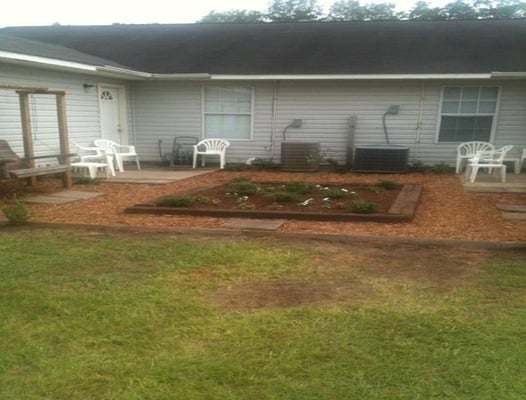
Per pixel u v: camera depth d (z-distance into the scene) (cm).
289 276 387
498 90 1122
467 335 278
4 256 434
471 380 231
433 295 343
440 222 579
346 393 221
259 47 1357
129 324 292
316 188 787
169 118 1308
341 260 431
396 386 227
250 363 247
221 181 943
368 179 1001
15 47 826
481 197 763
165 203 645
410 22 1463
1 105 875
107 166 999
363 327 290
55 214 631
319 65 1189
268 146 1273
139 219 600
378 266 414
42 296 336
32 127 955
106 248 464
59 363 246
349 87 1198
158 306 321
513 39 1243
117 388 224
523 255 447
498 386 225
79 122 1109
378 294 347
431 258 438
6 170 734
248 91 1252
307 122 1238
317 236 511
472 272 396
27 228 554
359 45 1302
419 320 299
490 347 263
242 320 300
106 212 643
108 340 272
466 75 1058
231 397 218
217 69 1222
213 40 1444
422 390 223
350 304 328
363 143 1224
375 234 520
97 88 1173
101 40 1505
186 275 387
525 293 346
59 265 409
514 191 816
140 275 386
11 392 220
